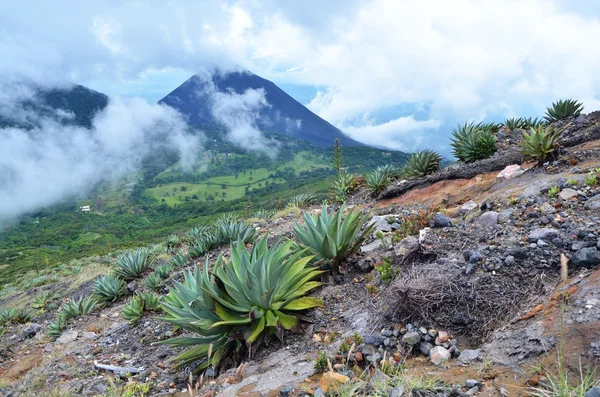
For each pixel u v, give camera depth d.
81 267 28.19
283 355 4.19
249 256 5.13
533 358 2.76
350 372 3.19
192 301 4.59
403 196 10.98
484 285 3.79
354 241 6.38
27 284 28.34
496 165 9.45
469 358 3.10
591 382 2.30
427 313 3.68
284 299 4.91
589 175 5.92
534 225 4.91
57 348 8.08
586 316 2.83
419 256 4.95
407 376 2.88
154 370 5.34
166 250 16.81
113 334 7.86
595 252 3.62
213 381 4.17
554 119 11.66
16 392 6.04
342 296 5.16
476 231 5.16
